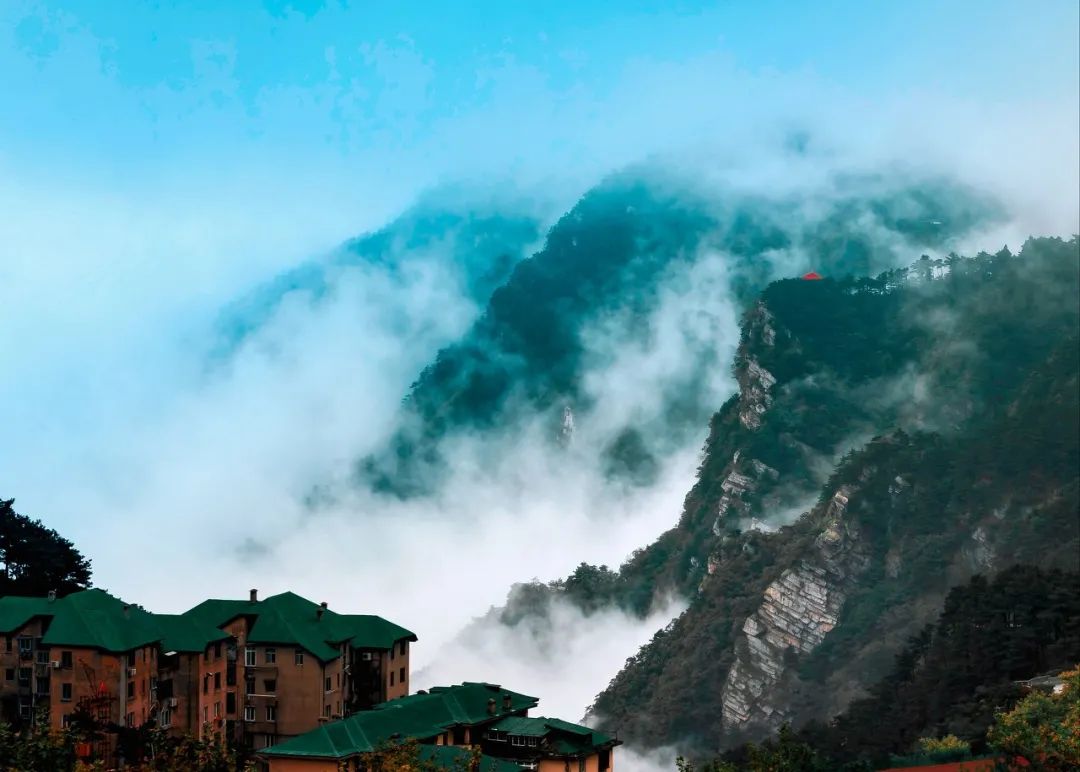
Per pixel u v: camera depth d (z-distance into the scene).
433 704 121.38
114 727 113.00
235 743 127.19
